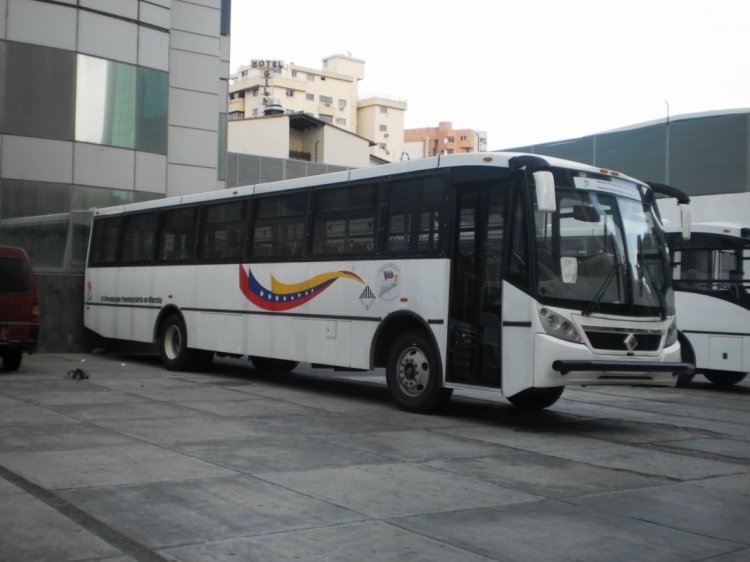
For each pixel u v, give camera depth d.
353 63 135.50
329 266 12.65
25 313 14.77
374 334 11.77
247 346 14.30
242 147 54.75
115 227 18.34
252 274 14.24
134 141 20.56
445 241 10.78
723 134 25.36
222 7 24.61
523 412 12.15
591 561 5.11
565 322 9.72
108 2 20.06
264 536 5.37
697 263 16.58
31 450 7.87
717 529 5.91
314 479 7.03
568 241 10.08
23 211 18.86
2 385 12.91
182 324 15.95
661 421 11.70
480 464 7.96
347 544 5.25
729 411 13.05
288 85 125.81
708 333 16.30
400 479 7.16
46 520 5.57
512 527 5.79
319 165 34.56
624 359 10.05
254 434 9.16
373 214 11.98
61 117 19.36
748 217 24.56
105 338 19.91
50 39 19.19
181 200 16.30
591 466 8.09
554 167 10.20
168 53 21.20
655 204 11.23
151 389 13.05
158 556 4.91
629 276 10.38
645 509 6.43
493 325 10.23
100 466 7.25
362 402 12.41
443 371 10.71
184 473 7.08
